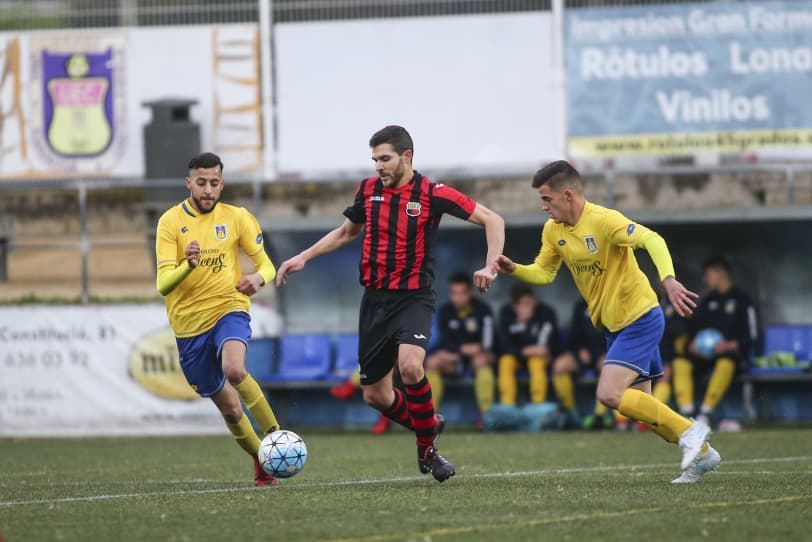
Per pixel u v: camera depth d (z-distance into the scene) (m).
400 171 24.78
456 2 57.50
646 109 56.56
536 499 22.66
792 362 51.12
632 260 24.69
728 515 20.00
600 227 24.25
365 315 25.39
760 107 56.12
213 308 26.39
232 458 38.47
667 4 56.34
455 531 18.41
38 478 31.23
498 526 18.91
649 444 41.31
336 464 34.38
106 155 59.25
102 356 51.88
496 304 55.53
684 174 56.59
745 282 53.69
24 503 24.03
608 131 56.78
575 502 22.05
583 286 25.02
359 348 25.61
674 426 24.36
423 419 25.25
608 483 26.08
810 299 53.38
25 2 59.91
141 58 59.09
